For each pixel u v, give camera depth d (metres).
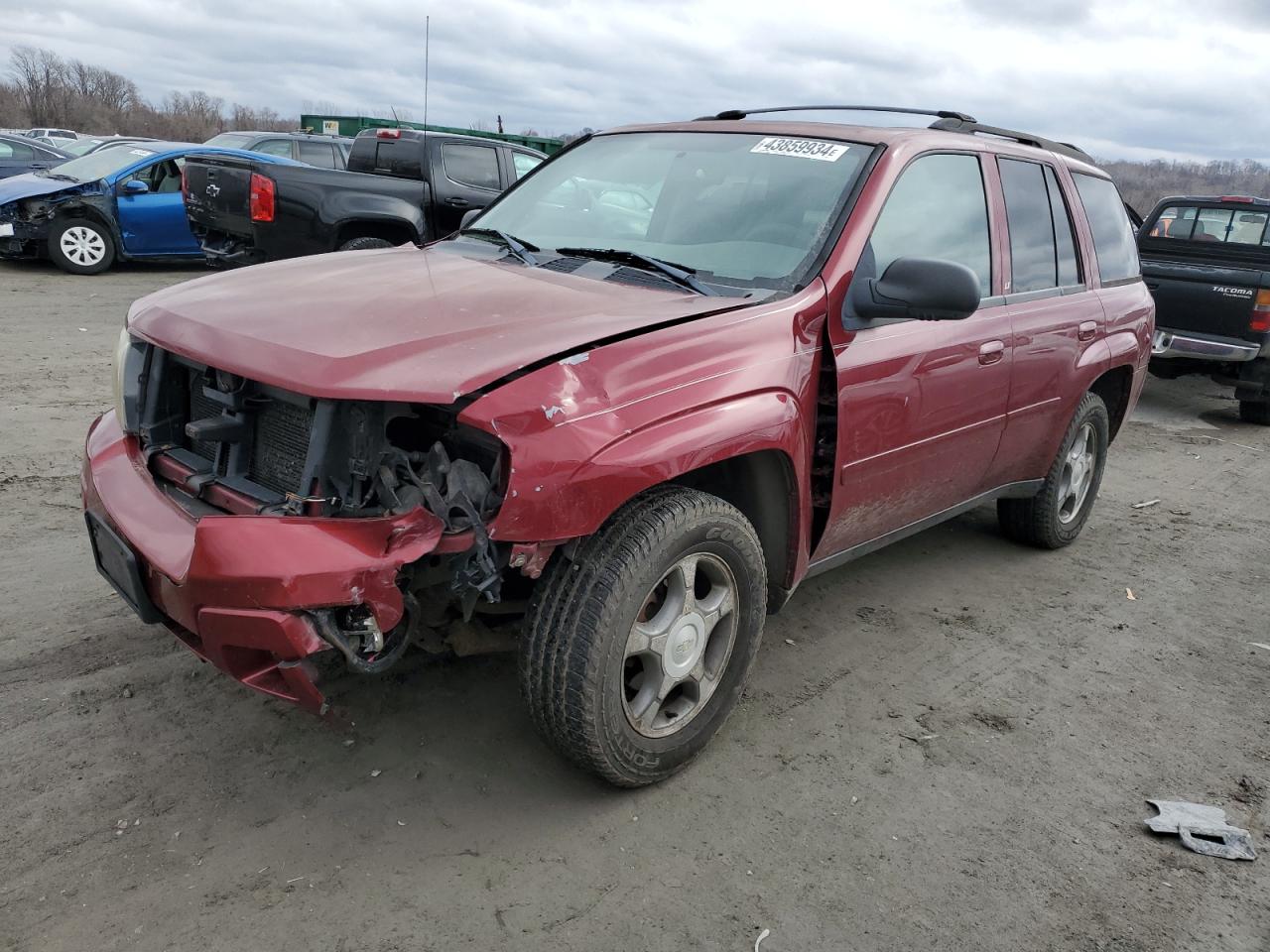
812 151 3.67
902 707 3.55
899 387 3.45
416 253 3.76
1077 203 4.76
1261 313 8.44
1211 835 2.92
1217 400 10.34
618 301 2.97
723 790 2.98
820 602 4.40
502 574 2.65
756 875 2.62
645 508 2.69
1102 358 4.80
